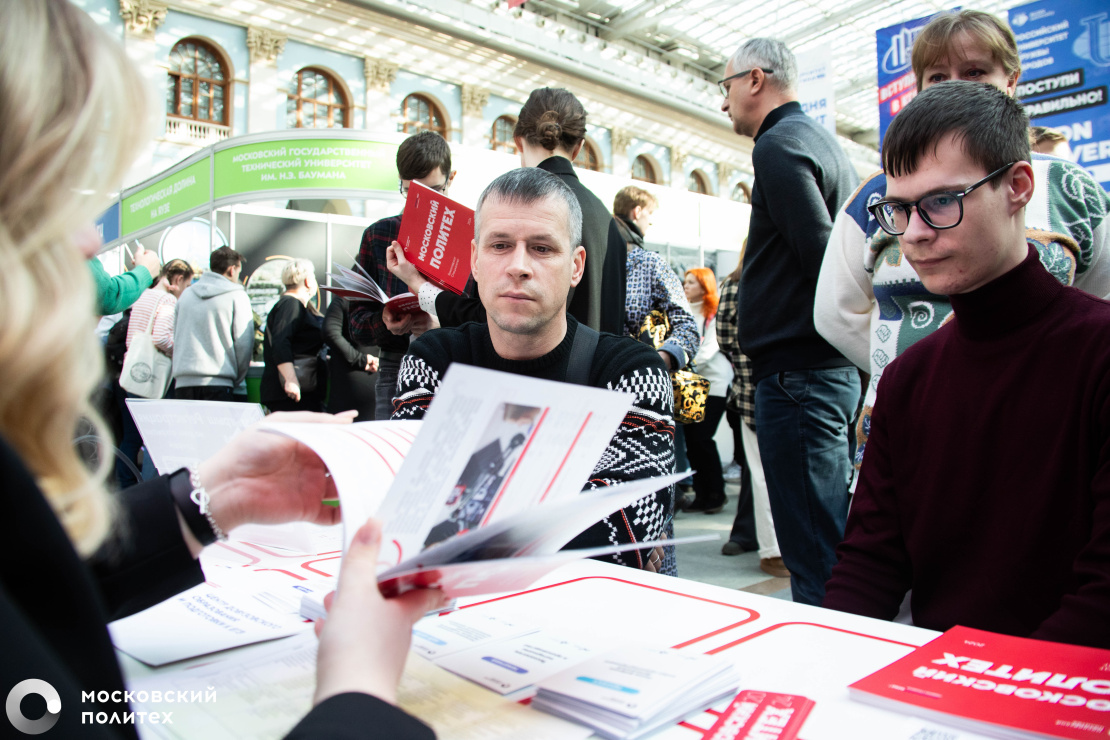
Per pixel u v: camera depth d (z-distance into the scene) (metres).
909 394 1.11
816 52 6.46
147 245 6.92
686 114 22.61
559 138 2.14
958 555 1.01
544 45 18.56
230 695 0.56
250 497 0.67
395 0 16.17
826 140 1.99
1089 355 0.91
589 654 0.64
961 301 1.02
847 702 0.55
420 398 1.39
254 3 14.95
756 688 0.58
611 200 5.34
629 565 1.15
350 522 0.55
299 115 16.00
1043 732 0.47
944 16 1.59
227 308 4.46
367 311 2.73
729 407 4.71
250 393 5.17
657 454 1.25
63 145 0.38
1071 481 0.92
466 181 4.45
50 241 0.39
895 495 1.11
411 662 0.62
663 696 0.52
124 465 4.70
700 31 19.69
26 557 0.33
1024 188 0.98
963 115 0.99
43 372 0.38
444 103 18.03
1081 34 4.27
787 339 1.88
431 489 0.50
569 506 0.53
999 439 0.98
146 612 0.76
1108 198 1.38
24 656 0.28
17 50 0.38
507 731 0.50
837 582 1.09
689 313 3.12
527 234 1.29
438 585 0.49
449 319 2.04
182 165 5.22
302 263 4.39
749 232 2.04
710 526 4.27
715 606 0.79
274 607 0.78
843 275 1.61
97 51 0.41
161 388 4.86
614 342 1.40
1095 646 0.75
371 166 4.57
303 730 0.36
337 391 3.95
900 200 1.05
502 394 0.48
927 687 0.55
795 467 1.88
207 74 14.98
